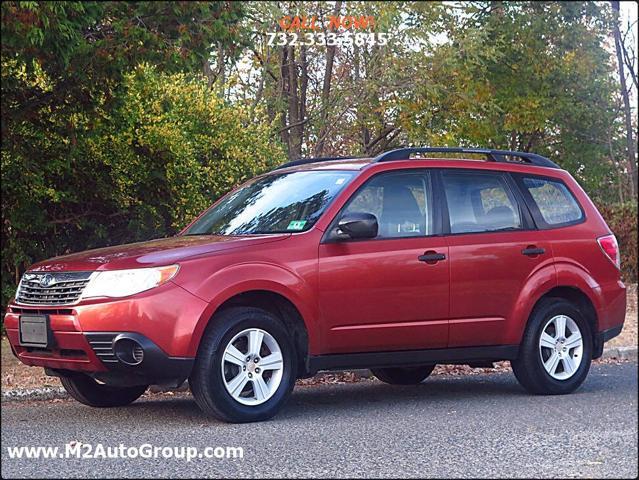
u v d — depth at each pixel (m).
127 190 12.68
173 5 9.88
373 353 7.77
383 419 7.50
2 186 11.94
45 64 9.93
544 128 24.50
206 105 13.42
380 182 8.00
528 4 23.17
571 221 9.06
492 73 22.17
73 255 7.57
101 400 8.18
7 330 7.45
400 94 18.06
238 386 7.07
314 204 7.79
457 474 5.64
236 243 7.27
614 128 27.03
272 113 18.55
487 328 8.30
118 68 10.02
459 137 19.45
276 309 7.48
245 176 13.45
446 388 9.49
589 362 8.96
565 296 9.06
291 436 6.73
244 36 10.74
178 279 6.86
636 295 20.45
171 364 6.75
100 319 6.75
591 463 5.99
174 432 6.87
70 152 11.23
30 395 8.73
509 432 7.02
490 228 8.45
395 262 7.79
